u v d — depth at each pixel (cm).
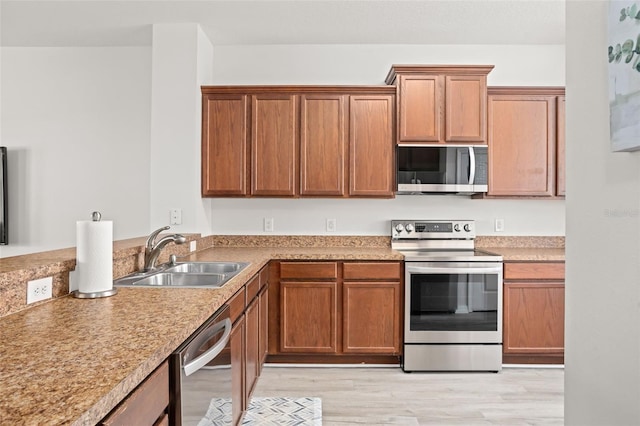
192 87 343
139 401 95
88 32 359
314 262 334
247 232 393
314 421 252
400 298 334
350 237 390
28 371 91
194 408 130
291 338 335
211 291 176
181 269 261
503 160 358
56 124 391
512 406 272
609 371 104
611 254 104
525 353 333
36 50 390
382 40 380
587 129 113
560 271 332
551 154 358
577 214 118
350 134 356
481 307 330
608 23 99
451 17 333
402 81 350
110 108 390
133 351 103
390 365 342
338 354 336
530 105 358
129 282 200
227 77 391
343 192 356
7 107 393
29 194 392
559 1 307
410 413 262
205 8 318
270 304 335
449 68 347
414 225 381
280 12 324
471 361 329
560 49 388
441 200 392
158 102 344
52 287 161
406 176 350
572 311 120
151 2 308
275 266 335
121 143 390
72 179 392
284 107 356
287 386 303
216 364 157
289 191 356
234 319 207
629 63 91
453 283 329
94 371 90
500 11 323
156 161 344
